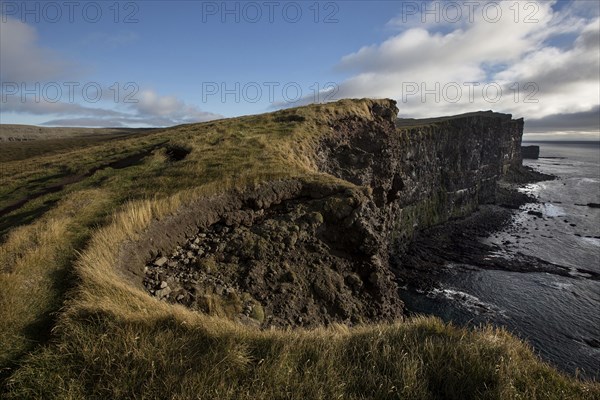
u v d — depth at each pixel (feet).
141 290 36.83
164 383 20.88
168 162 82.69
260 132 104.47
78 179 84.74
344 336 27.96
